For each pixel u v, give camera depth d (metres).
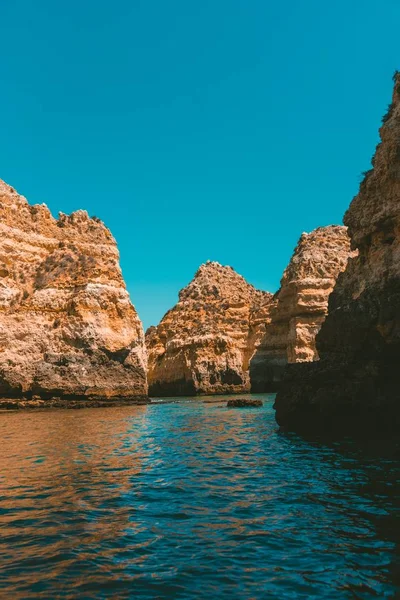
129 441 22.05
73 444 20.98
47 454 18.22
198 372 81.81
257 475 14.18
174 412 40.19
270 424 28.34
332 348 24.58
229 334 87.62
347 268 29.69
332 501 11.11
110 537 9.06
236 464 16.00
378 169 25.05
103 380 50.72
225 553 8.27
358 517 9.88
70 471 14.91
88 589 7.01
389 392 20.91
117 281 55.69
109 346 51.31
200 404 51.25
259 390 81.25
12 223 55.00
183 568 7.69
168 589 7.00
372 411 21.16
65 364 48.81
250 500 11.47
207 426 28.33
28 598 6.71
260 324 85.62
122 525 9.73
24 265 53.12
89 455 17.98
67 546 8.62
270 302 87.56
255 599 6.68
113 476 14.20
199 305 97.75
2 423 30.88
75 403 46.97
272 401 53.41
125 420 32.94
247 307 94.12
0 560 8.03
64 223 60.66
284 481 13.27
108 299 53.31
